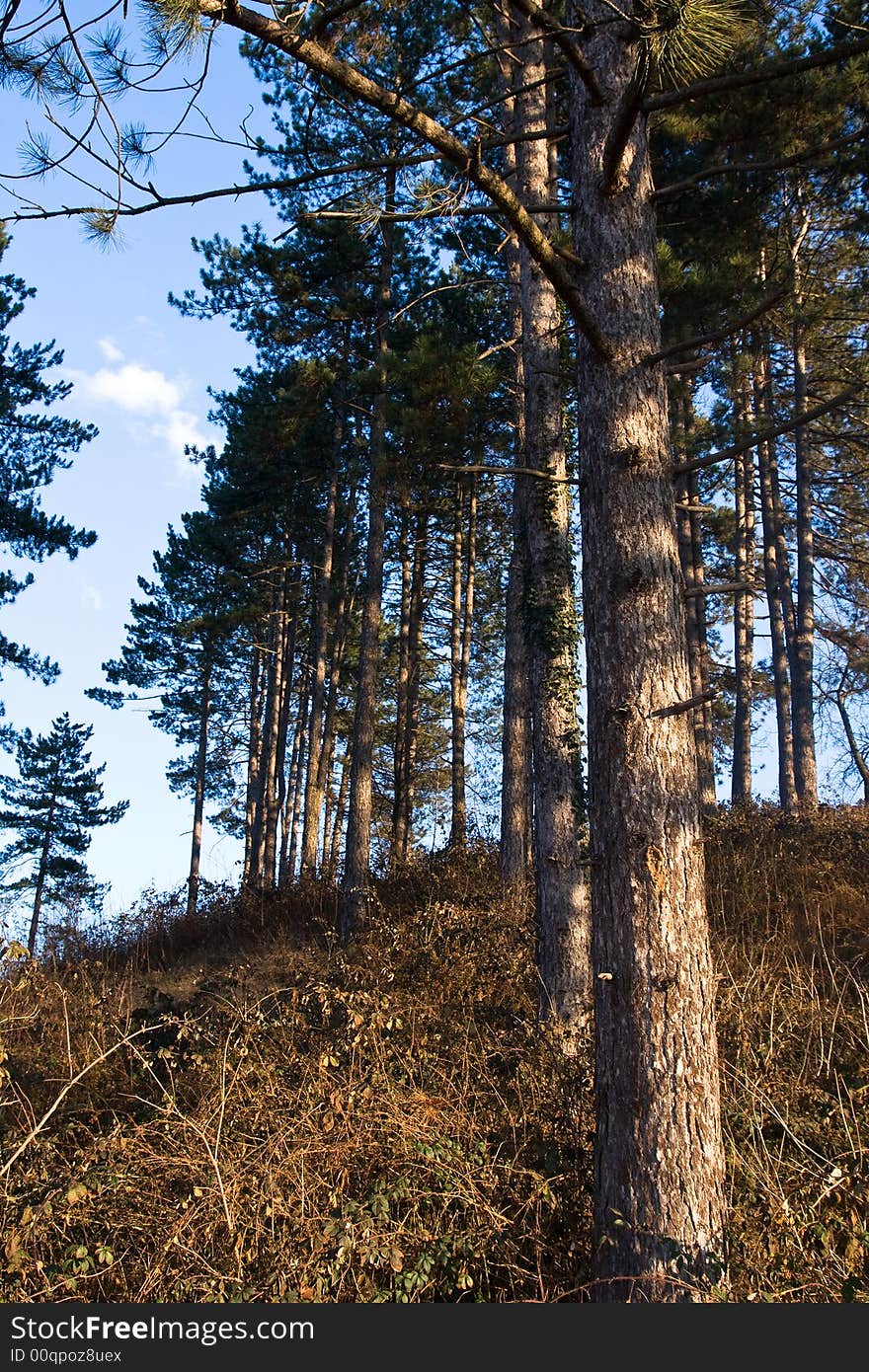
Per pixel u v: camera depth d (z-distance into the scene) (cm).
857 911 936
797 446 1777
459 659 2214
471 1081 590
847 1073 571
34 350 2030
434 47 1083
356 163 379
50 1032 755
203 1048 664
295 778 2902
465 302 1653
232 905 1683
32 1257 412
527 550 883
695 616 1850
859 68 1011
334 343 1794
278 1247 425
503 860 1304
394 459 1442
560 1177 458
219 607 2572
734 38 389
